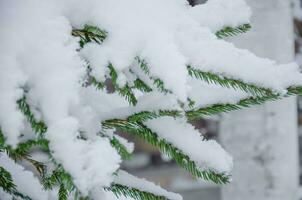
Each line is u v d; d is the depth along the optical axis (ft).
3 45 2.69
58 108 2.57
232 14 2.96
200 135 2.87
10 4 2.80
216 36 2.90
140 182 2.97
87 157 2.46
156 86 2.80
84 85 2.82
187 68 2.76
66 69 2.65
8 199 2.93
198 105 2.88
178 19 2.83
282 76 2.79
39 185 3.10
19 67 2.64
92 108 2.89
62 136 2.50
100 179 2.43
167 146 2.86
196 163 2.82
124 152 3.06
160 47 2.69
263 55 6.37
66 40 2.73
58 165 2.49
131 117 2.83
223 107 2.89
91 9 2.83
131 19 2.80
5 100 2.58
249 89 2.78
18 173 3.12
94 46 2.79
